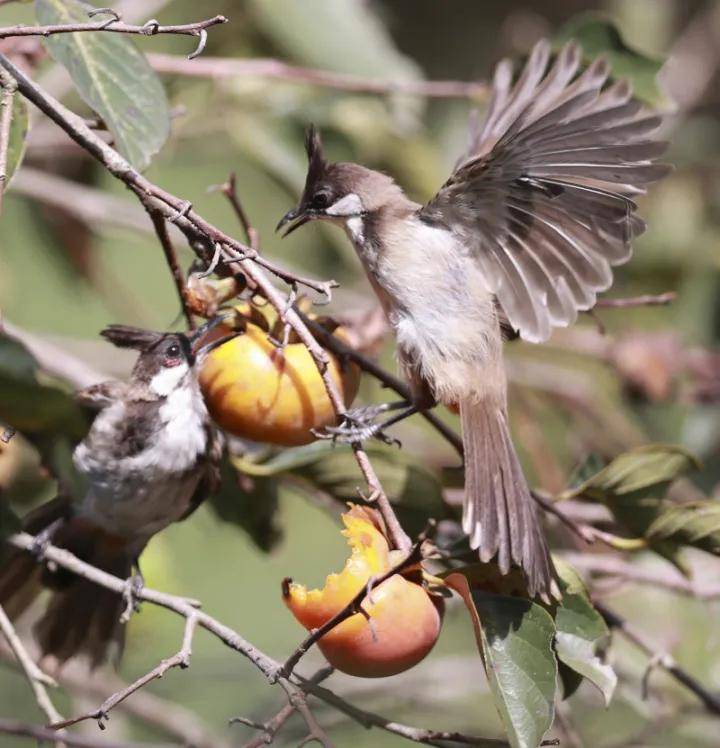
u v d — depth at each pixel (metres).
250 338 7.59
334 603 6.67
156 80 7.94
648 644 8.82
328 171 8.92
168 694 12.28
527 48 13.01
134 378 8.70
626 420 13.37
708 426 13.09
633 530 8.36
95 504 8.64
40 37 7.80
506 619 6.91
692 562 10.88
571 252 8.20
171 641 12.23
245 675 12.27
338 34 12.30
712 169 14.79
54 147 12.38
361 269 13.31
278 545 9.48
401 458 8.34
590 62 10.38
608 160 7.64
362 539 6.78
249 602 14.20
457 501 9.41
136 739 12.00
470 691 11.88
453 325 8.52
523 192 8.12
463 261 8.54
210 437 8.56
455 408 8.69
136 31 6.76
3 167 6.85
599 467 8.77
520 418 12.62
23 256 14.73
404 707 11.71
